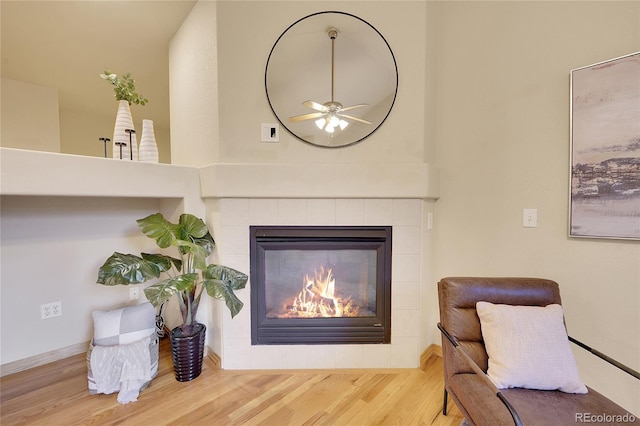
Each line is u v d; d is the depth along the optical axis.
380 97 2.00
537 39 1.78
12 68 2.92
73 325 2.19
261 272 2.01
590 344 1.64
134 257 1.80
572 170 1.66
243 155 2.00
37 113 3.21
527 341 1.31
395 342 2.03
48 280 2.08
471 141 2.04
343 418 1.58
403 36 1.99
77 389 1.79
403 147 2.01
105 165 1.79
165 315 2.55
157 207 2.56
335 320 2.03
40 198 2.04
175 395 1.75
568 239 1.71
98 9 2.23
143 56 2.90
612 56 1.55
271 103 1.98
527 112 1.82
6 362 1.94
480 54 1.98
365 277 2.14
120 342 1.82
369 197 1.99
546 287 1.52
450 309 1.53
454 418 1.58
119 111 2.13
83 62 2.95
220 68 1.97
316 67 1.98
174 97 2.64
